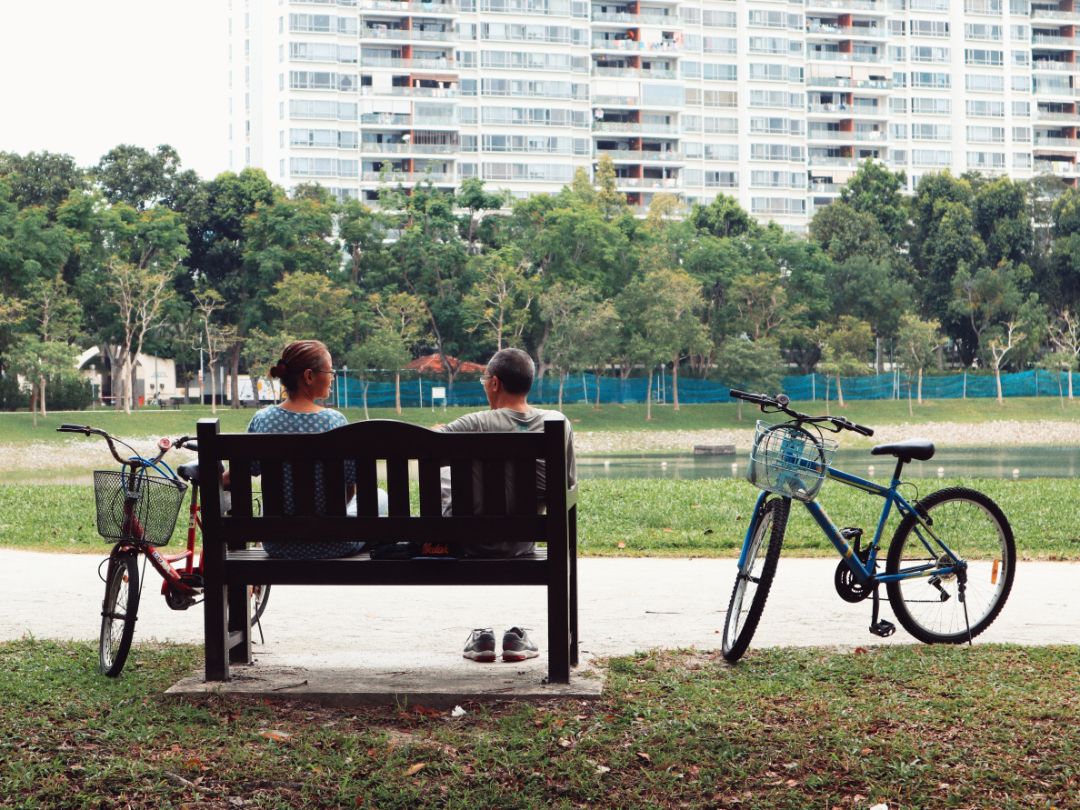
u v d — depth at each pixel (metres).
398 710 4.91
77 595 8.50
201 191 83.44
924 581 6.40
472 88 103.25
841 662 5.80
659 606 7.87
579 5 105.62
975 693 5.15
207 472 5.12
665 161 108.38
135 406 81.75
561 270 78.81
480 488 5.14
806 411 77.50
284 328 73.94
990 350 86.56
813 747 4.38
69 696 5.16
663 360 74.00
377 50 102.12
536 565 5.06
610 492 17.31
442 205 79.44
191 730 4.65
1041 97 118.50
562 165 104.94
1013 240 92.19
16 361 63.41
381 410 75.06
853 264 85.19
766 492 6.11
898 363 85.94
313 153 99.06
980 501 6.54
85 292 73.19
